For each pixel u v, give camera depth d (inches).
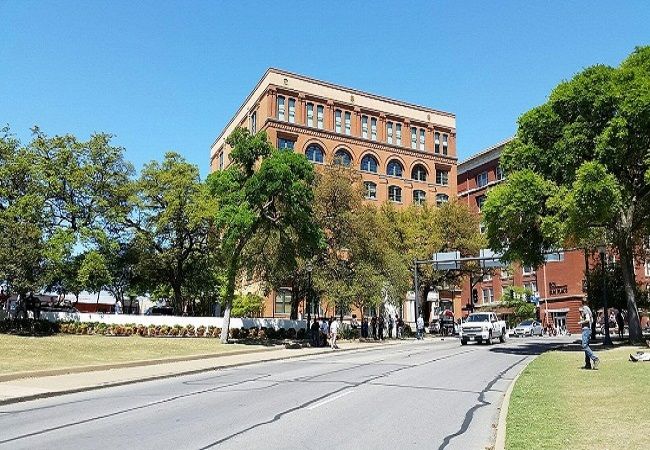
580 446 297.4
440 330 2303.2
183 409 465.4
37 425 404.8
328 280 1539.1
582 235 1034.7
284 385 624.4
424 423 402.0
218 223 1289.4
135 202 1492.4
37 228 1285.7
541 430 341.7
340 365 880.3
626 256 1113.4
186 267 1681.8
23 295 1347.2
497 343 1489.9
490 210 1087.0
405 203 2635.3
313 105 2466.8
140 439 349.1
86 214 1459.2
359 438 352.2
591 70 1075.9
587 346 697.6
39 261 1289.4
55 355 896.9
